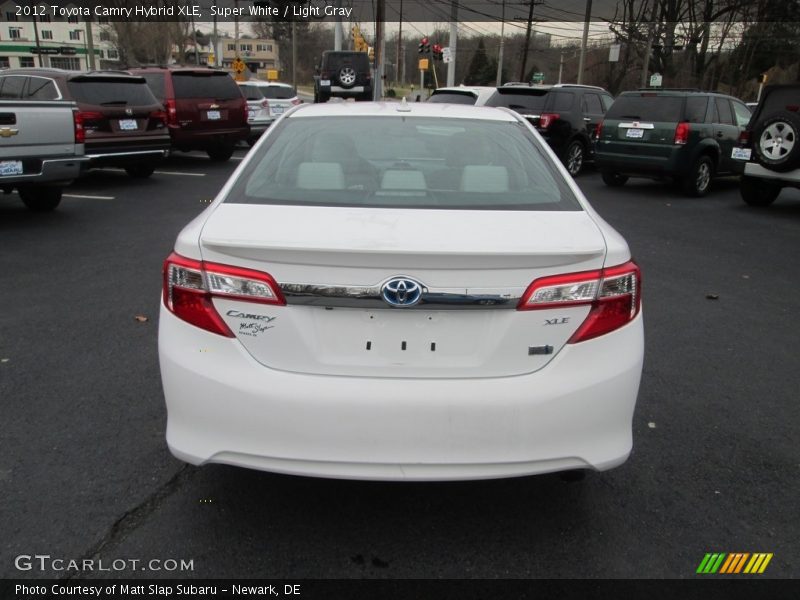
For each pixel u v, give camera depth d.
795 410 3.91
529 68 72.06
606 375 2.41
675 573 2.55
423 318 2.33
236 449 2.38
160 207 9.70
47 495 2.91
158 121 11.73
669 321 5.44
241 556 2.58
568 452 2.41
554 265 2.34
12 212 9.09
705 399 4.02
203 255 2.37
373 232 2.38
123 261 6.73
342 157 3.06
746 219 10.00
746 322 5.45
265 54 92.88
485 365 2.36
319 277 2.29
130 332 4.82
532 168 3.07
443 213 2.59
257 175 2.91
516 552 2.65
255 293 2.32
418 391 2.32
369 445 2.33
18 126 7.73
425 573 2.52
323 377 2.34
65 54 72.88
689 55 44.22
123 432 3.45
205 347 2.39
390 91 58.12
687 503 2.99
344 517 2.83
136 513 2.82
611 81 46.03
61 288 5.82
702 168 11.93
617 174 12.90
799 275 6.93
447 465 2.36
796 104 10.17
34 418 3.56
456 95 15.25
